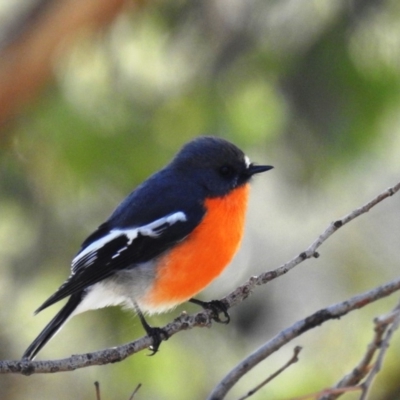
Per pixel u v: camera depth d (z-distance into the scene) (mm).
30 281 13758
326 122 13609
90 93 13875
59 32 13180
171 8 14117
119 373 13117
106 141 13344
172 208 9766
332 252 15711
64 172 13414
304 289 15742
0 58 13078
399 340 12633
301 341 13938
